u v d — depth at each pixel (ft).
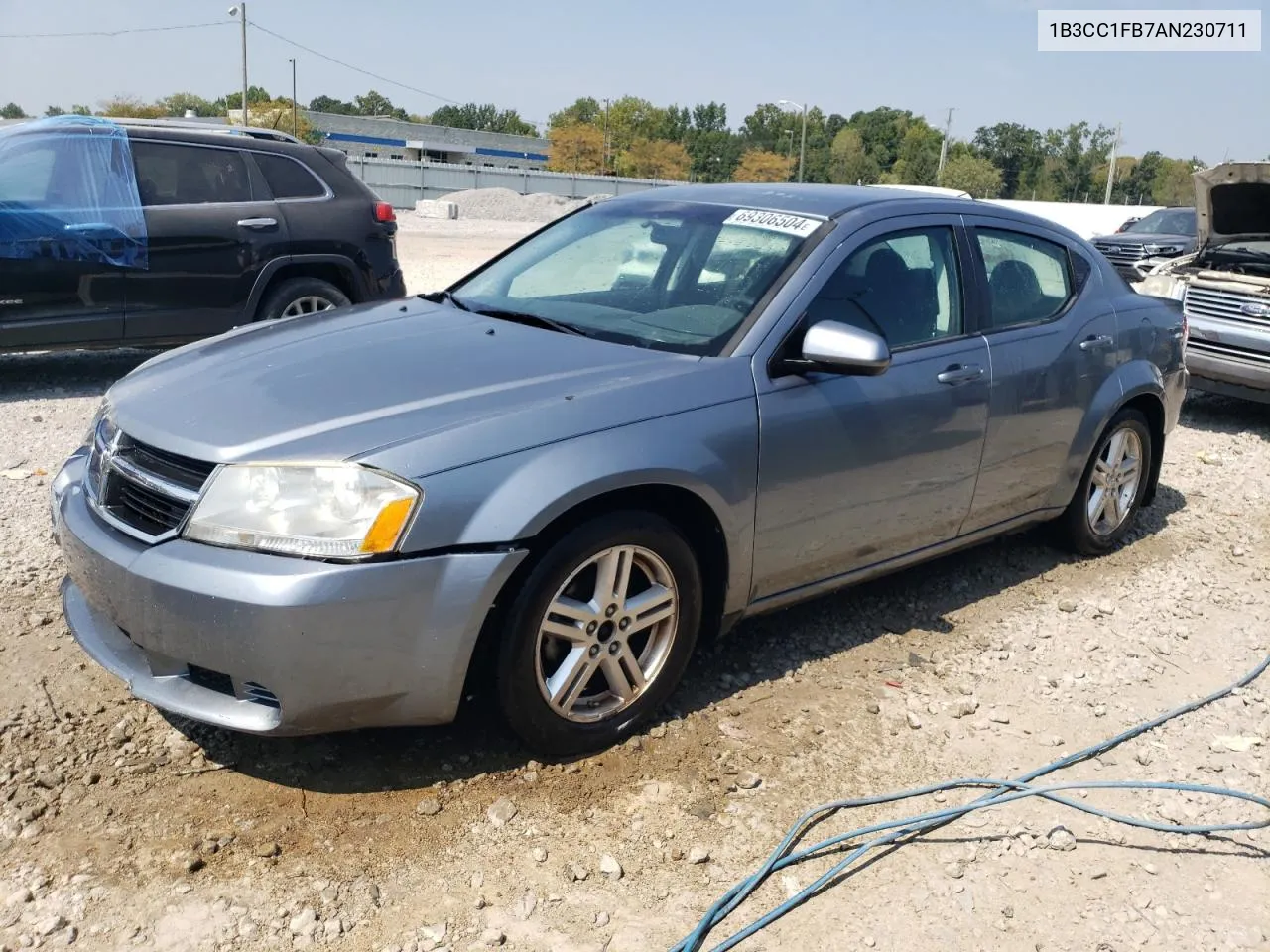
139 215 24.89
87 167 24.56
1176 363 18.22
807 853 9.85
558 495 9.98
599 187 189.88
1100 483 17.44
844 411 12.46
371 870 9.31
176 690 9.86
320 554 9.29
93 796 10.00
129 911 8.64
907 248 13.93
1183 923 9.38
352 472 9.44
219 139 26.43
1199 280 28.60
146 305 25.30
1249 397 27.96
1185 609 16.16
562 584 10.34
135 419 10.58
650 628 11.46
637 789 10.66
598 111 442.91
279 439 9.78
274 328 13.42
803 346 11.90
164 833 9.57
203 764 10.60
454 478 9.67
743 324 12.23
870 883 9.62
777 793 10.80
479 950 8.53
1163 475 23.58
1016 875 9.86
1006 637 14.75
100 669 12.18
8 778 10.13
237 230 26.14
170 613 9.45
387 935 8.61
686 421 11.09
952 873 9.80
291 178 27.45
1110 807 10.99
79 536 10.31
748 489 11.60
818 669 13.43
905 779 11.23
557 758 11.03
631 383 11.10
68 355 30.40
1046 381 15.28
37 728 10.97
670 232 14.14
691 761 11.21
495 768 10.84
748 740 11.70
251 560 9.31
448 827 9.92
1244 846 10.51
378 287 28.94
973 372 14.06
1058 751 12.02
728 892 9.25
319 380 11.02
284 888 9.02
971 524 15.01
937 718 12.50
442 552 9.61
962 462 14.23
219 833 9.61
